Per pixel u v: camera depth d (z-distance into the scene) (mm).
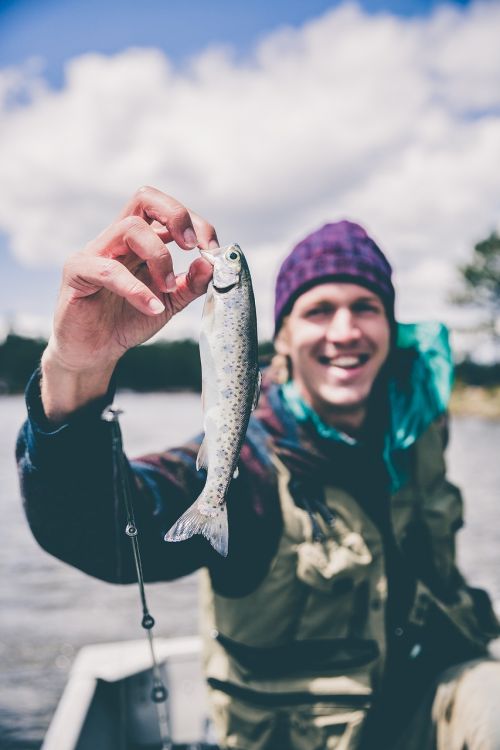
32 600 2949
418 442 1003
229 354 686
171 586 3152
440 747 871
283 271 1039
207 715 1217
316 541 867
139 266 684
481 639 1004
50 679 2148
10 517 4820
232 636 883
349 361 968
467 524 4215
